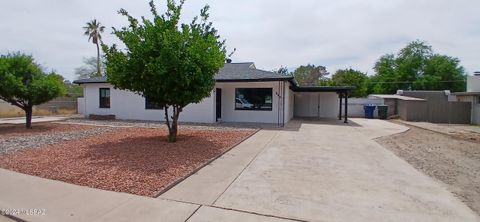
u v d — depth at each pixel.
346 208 4.06
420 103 21.59
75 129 12.77
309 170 6.11
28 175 5.44
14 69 12.32
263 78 14.88
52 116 21.25
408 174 5.90
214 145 8.73
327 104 23.45
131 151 7.66
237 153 7.78
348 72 43.72
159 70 7.89
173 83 8.46
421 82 45.28
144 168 5.95
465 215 3.87
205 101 16.30
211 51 8.78
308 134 11.88
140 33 8.36
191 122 16.38
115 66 8.53
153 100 9.08
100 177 5.32
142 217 3.69
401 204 4.24
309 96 23.83
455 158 7.87
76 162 6.41
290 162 6.82
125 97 18.42
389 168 6.38
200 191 4.71
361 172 6.00
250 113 16.61
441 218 3.77
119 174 5.51
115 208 3.97
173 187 4.89
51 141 9.37
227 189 4.82
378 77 50.69
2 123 15.56
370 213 3.90
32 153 7.37
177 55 8.13
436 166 6.84
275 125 15.26
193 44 8.45
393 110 25.08
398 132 13.48
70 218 3.66
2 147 8.26
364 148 8.84
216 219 3.66
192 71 8.47
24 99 12.75
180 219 3.65
